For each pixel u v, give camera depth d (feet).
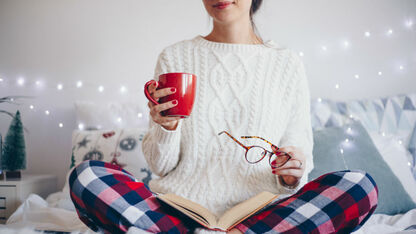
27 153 7.43
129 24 7.56
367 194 2.74
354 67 7.09
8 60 7.65
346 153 5.14
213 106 3.59
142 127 6.86
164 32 7.52
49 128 7.43
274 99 3.68
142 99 7.39
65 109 7.45
